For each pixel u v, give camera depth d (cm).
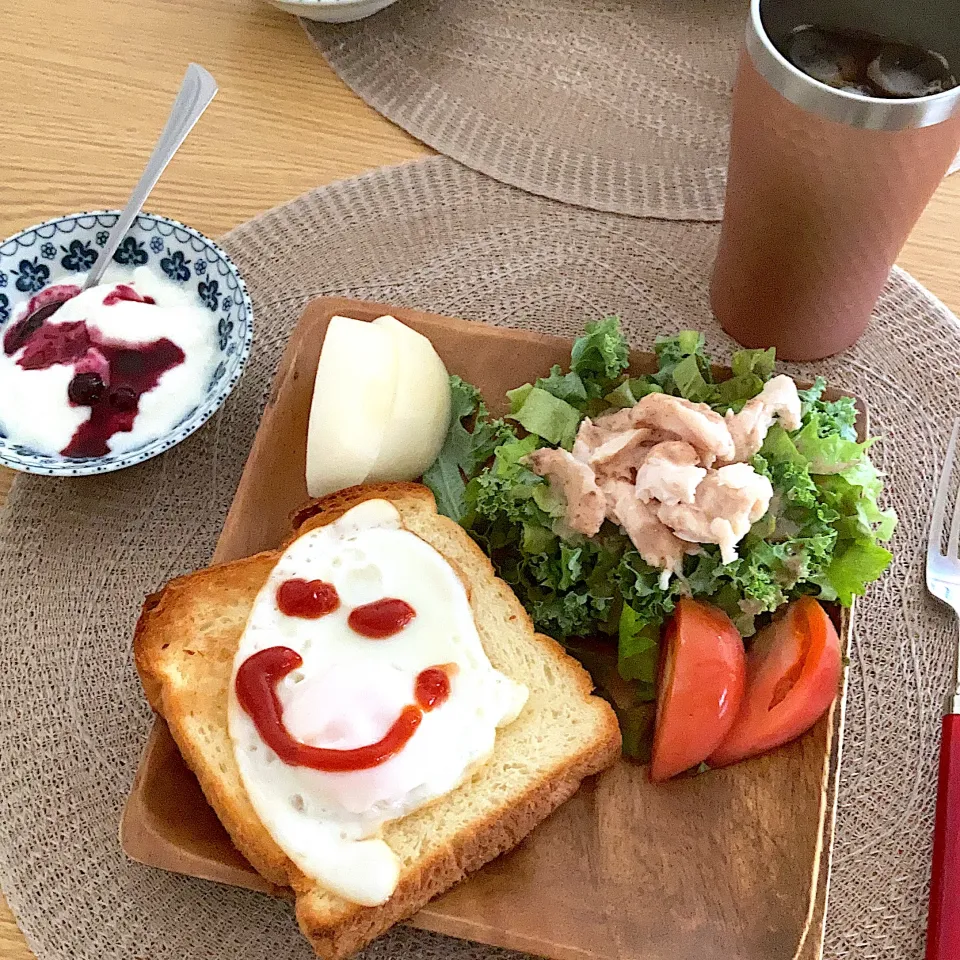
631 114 57
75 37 60
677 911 35
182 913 37
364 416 42
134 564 44
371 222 54
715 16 61
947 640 42
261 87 58
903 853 38
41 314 48
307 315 47
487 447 44
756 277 45
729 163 43
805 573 39
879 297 51
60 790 40
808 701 37
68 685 42
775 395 40
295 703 36
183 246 48
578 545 40
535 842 37
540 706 38
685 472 38
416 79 58
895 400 48
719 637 38
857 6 39
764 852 36
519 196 55
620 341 43
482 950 37
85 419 45
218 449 47
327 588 39
